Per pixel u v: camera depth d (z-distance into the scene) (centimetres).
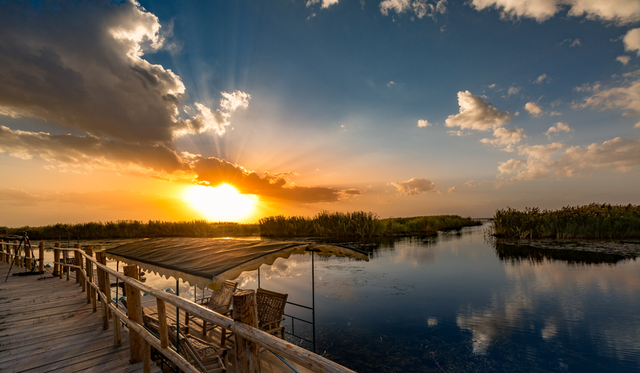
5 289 880
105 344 507
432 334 696
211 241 653
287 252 473
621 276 1134
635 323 721
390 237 2792
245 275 1350
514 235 2348
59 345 502
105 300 552
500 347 629
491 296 973
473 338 673
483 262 1513
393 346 642
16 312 670
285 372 477
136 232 3322
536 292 991
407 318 798
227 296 655
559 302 888
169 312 727
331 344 655
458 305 897
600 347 615
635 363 551
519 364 564
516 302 905
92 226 3303
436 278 1227
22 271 1177
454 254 1784
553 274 1209
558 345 629
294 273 1377
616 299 891
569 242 1945
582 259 1458
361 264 1572
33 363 441
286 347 176
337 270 1434
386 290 1064
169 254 566
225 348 479
